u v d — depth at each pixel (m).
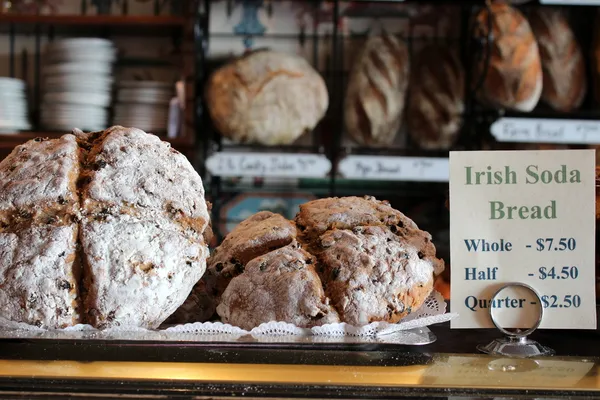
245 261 0.77
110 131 0.74
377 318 0.69
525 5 2.14
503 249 0.69
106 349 0.60
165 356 0.59
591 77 2.18
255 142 2.07
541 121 2.03
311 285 0.69
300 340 0.63
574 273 0.69
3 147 2.13
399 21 2.31
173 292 0.67
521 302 0.69
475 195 0.70
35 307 0.64
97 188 0.67
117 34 2.32
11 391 0.54
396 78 2.08
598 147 2.07
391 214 0.78
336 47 2.29
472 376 0.57
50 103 2.04
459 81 2.08
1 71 2.34
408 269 0.72
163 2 2.33
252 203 2.32
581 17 2.26
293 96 2.04
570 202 0.69
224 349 0.61
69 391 0.54
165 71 2.34
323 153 2.10
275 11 2.32
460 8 2.28
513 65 2.00
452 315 0.69
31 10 2.31
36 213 0.66
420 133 2.12
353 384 0.55
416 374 0.57
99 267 0.65
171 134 2.08
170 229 0.68
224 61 2.31
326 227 0.76
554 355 0.64
